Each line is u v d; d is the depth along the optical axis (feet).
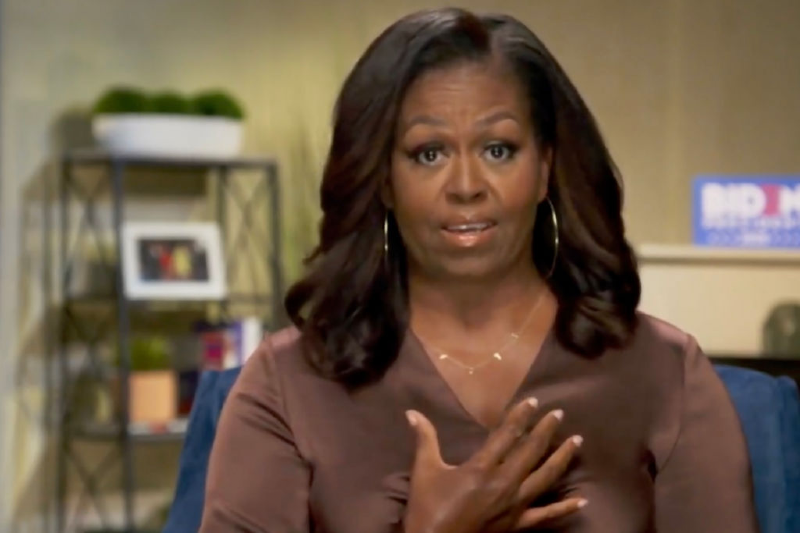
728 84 53.98
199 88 48.75
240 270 49.39
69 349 47.19
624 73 52.95
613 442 14.64
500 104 14.02
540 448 13.83
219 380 19.39
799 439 18.53
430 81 14.08
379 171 14.61
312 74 49.90
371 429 14.67
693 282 25.81
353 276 15.11
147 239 45.44
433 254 14.35
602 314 14.94
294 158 49.70
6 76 46.42
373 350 14.83
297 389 15.06
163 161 45.03
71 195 47.14
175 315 48.57
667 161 53.52
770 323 25.73
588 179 15.03
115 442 47.32
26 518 46.75
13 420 46.55
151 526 47.39
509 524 13.83
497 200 14.05
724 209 29.04
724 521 14.76
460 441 14.48
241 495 14.92
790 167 54.65
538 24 51.80
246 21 49.26
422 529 13.67
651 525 14.61
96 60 47.55
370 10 50.34
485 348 14.92
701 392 15.21
